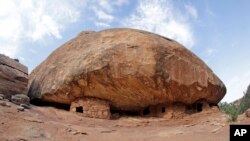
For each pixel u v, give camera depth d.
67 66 17.47
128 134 14.27
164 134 14.30
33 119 13.09
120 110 18.23
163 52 17.16
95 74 16.34
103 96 17.05
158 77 16.56
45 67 19.12
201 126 15.64
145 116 17.97
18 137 11.02
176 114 17.28
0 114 12.42
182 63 17.42
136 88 16.78
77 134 12.88
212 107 18.27
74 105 16.78
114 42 17.62
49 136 11.88
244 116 16.00
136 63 16.58
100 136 13.31
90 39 18.81
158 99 17.39
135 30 18.64
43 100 17.69
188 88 17.22
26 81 16.02
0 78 14.84
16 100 14.65
